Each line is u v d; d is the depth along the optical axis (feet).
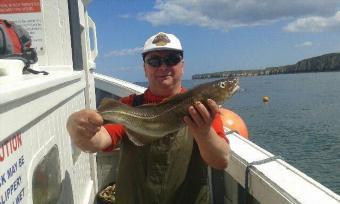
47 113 2.80
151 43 3.32
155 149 3.16
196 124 2.80
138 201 3.23
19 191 2.08
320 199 2.86
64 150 3.39
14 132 1.99
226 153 3.06
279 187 3.09
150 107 2.97
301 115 28.89
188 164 3.19
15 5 4.18
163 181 3.17
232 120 5.86
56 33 4.31
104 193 5.46
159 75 3.34
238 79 2.91
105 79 8.99
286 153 17.04
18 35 3.26
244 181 3.76
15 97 1.90
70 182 3.63
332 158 15.79
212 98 2.80
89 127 2.83
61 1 4.30
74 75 3.81
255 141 19.67
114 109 2.91
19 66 2.78
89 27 6.27
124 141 3.31
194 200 3.23
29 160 2.30
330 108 32.73
